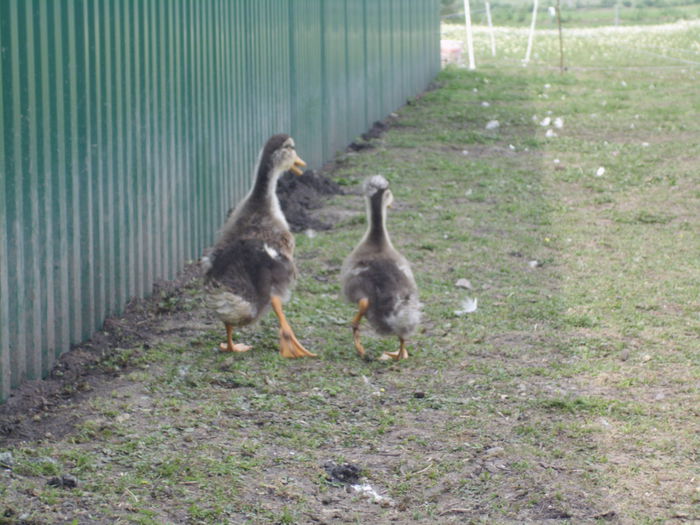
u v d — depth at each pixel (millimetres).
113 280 3857
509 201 5031
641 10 22531
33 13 3521
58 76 3604
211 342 3793
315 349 3771
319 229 4703
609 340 3818
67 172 3648
